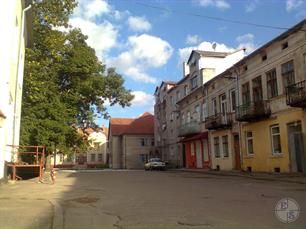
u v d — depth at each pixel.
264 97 29.91
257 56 31.05
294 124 26.36
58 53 38.03
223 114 37.12
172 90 58.50
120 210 11.10
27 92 34.12
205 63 45.38
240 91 33.91
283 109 27.47
